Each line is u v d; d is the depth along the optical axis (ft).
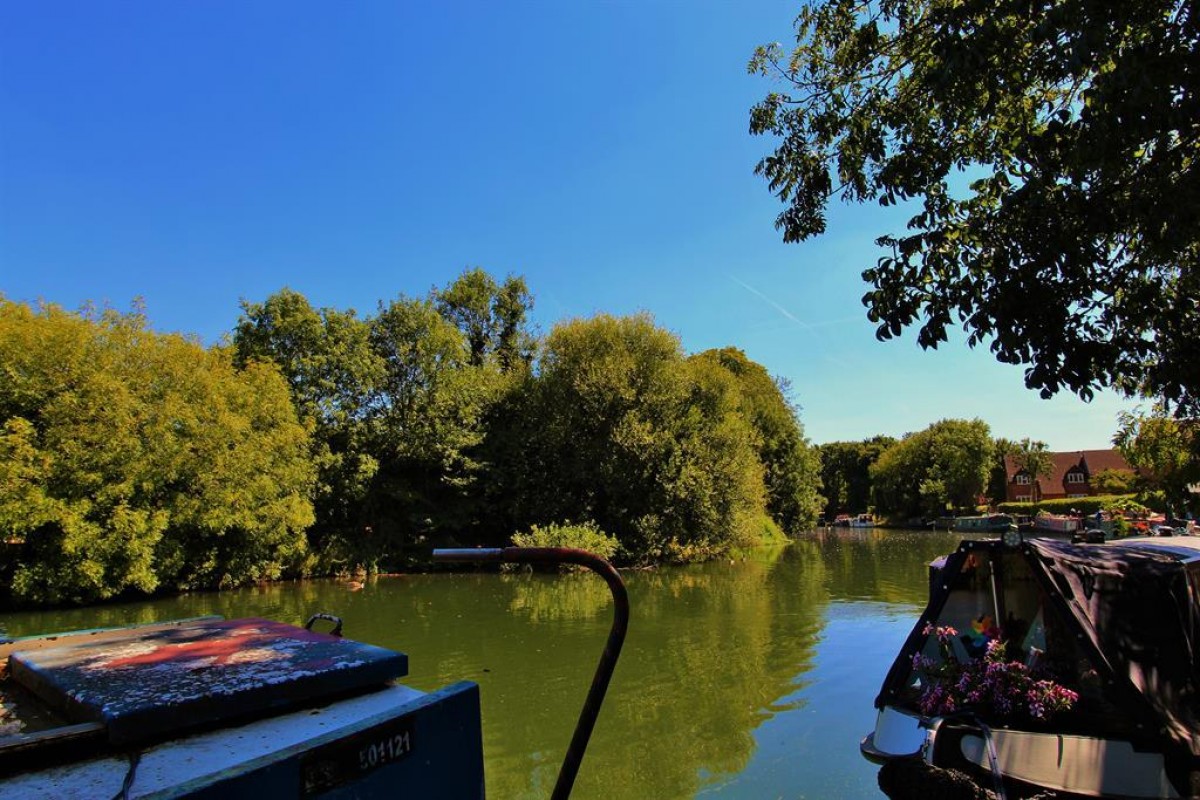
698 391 100.73
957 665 16.98
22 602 59.62
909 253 17.79
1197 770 14.33
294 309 93.15
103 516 60.18
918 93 19.92
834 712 27.78
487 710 29.22
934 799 14.71
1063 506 171.32
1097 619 16.31
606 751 24.41
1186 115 12.94
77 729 5.52
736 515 97.25
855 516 333.21
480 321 123.34
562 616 51.52
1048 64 15.78
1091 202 15.56
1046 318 15.81
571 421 94.48
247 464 71.46
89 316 63.77
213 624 9.77
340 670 7.20
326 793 5.68
